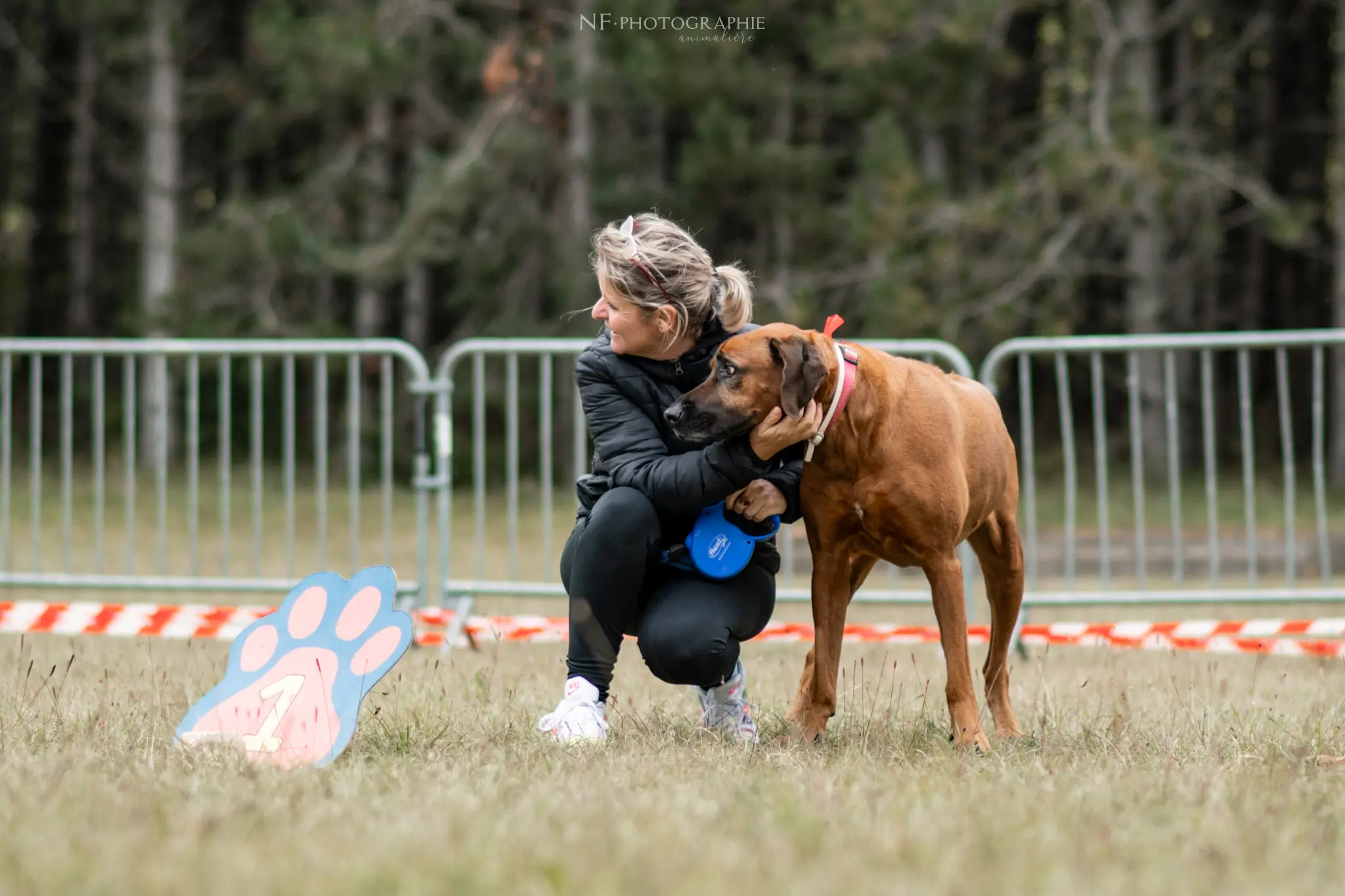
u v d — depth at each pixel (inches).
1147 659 308.7
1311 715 209.9
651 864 120.8
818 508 196.9
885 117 756.6
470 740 189.0
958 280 749.3
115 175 1161.4
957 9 756.0
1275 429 1133.1
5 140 1138.7
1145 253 829.2
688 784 157.9
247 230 831.1
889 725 206.1
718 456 186.1
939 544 194.4
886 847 127.5
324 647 183.5
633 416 196.7
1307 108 1120.2
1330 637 315.3
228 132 1126.4
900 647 345.4
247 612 316.2
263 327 842.2
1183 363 1025.5
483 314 932.6
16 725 193.5
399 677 237.0
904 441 191.9
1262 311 1180.5
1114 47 798.5
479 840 129.0
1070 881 117.8
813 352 184.1
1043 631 316.5
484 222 872.9
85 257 1147.3
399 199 1004.6
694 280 190.9
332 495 774.5
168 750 177.0
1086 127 748.6
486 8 908.0
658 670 192.5
